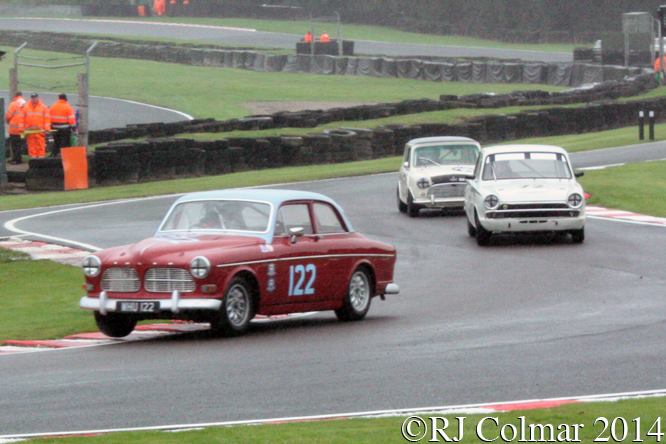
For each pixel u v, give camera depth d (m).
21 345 34.78
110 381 26.98
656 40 173.12
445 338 32.94
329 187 81.00
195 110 136.88
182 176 91.44
